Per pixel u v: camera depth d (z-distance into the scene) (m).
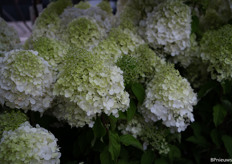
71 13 0.82
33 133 0.52
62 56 0.65
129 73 0.65
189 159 0.90
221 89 0.77
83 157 0.76
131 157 0.77
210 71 0.79
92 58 0.56
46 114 0.69
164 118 0.63
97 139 0.66
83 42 0.72
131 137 0.66
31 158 0.49
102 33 0.76
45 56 0.63
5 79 0.56
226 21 0.85
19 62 0.56
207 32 0.78
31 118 0.67
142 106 0.67
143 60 0.70
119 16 0.86
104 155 0.63
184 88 0.63
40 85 0.57
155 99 0.64
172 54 0.75
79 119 0.58
